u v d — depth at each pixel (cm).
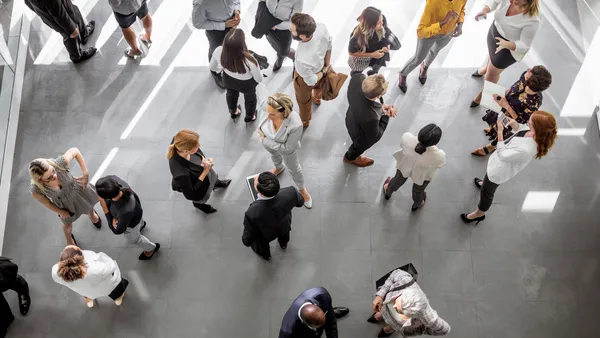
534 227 559
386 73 634
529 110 507
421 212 566
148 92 626
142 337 516
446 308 526
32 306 526
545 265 542
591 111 609
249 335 517
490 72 588
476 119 610
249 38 653
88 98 622
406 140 459
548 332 516
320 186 579
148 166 588
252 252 548
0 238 549
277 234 460
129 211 452
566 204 568
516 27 521
